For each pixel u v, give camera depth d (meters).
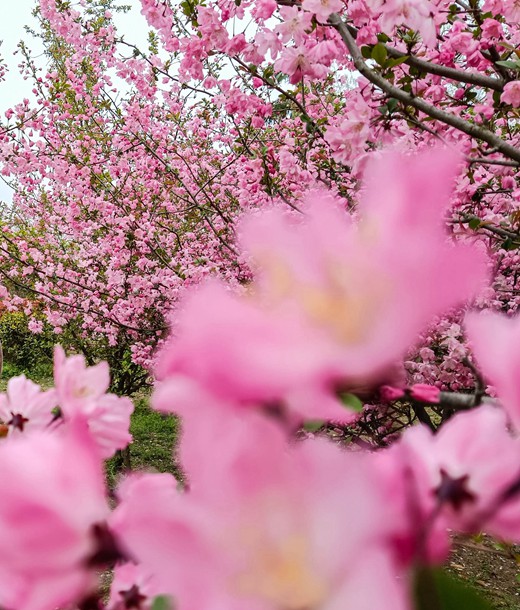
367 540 0.23
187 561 0.24
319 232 0.24
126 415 0.55
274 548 0.24
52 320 7.55
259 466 0.24
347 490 0.24
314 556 0.23
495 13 2.80
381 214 0.21
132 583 0.50
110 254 7.61
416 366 4.07
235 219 6.02
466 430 0.36
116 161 7.95
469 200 3.41
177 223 8.43
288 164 4.39
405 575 0.30
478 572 4.41
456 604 0.33
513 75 2.74
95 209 7.61
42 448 0.32
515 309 4.43
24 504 0.30
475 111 3.11
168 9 3.86
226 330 0.23
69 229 8.86
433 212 0.20
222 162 7.73
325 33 2.89
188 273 5.92
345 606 0.22
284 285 0.24
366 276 0.21
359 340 0.22
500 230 2.90
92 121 8.15
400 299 0.20
